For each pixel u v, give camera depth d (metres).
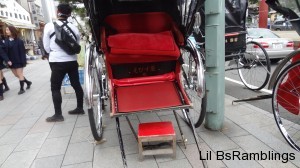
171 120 3.82
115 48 2.78
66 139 3.43
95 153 3.02
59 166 2.79
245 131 3.34
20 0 25.61
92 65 2.98
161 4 3.10
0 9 16.25
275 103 2.94
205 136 3.26
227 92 5.48
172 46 2.91
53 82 4.01
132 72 3.10
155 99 2.76
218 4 2.97
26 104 5.35
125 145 3.16
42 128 3.88
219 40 3.09
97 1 2.78
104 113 4.27
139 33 3.09
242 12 4.79
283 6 2.87
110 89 2.91
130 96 2.84
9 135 3.71
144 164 2.73
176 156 2.85
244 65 5.35
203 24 4.08
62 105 5.01
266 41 7.89
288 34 15.09
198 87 2.90
